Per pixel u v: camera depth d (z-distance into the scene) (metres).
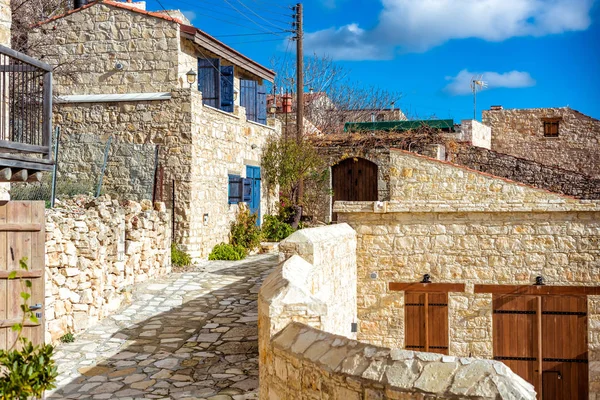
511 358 12.21
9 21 9.55
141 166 16.55
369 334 12.51
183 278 14.68
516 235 12.19
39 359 4.20
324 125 36.09
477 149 22.64
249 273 15.39
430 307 12.40
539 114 28.22
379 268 12.50
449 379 3.95
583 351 12.01
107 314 11.67
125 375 8.75
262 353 5.91
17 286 7.99
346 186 22.47
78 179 16.77
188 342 10.22
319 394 4.70
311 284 7.59
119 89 17.69
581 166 27.66
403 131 23.70
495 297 12.26
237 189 19.34
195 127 16.84
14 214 8.03
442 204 12.18
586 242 12.01
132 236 13.61
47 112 7.72
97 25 17.83
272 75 23.16
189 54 18.34
